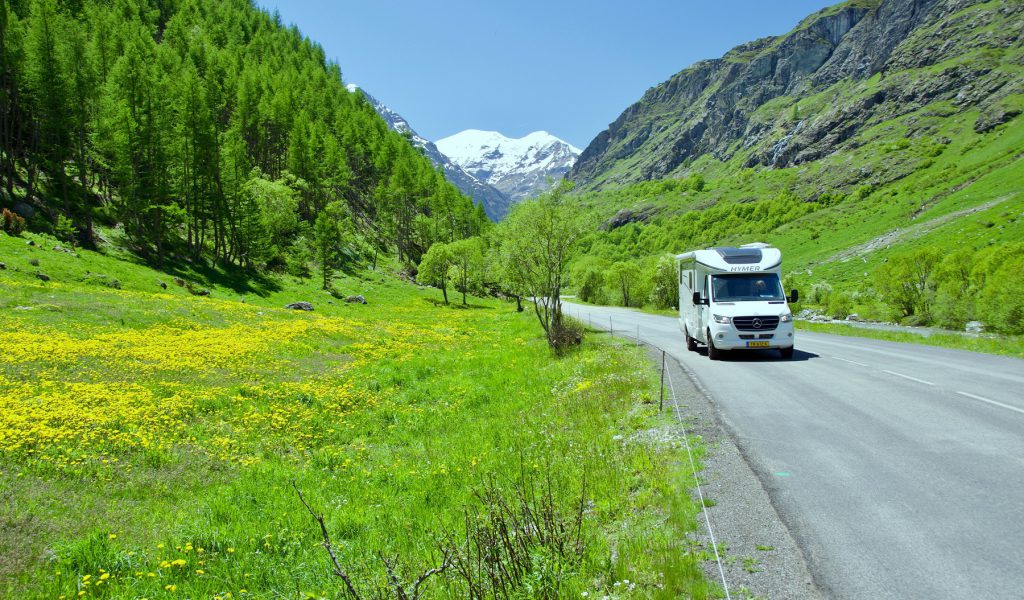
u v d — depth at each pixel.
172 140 63.88
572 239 26.56
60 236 51.06
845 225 193.38
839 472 6.72
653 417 10.52
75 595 5.37
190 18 161.25
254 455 11.15
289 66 168.62
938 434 8.04
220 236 70.19
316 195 106.75
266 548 6.59
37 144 62.69
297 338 28.89
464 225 136.88
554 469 8.45
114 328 24.75
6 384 13.80
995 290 35.22
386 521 7.45
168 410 13.26
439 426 13.98
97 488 8.51
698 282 19.67
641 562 4.96
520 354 26.53
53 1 63.62
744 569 4.66
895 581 4.27
